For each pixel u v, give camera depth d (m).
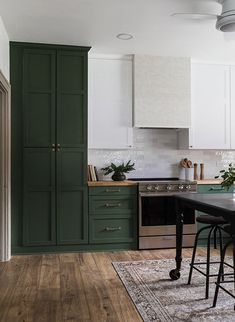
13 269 3.35
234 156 5.02
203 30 3.46
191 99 4.54
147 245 4.11
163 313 2.37
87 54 4.02
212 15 2.81
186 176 4.57
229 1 2.60
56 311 2.41
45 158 3.92
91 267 3.42
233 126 4.68
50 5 2.88
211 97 4.61
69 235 3.97
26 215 3.87
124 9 2.96
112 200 4.06
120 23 3.28
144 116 4.30
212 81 4.61
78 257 3.79
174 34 3.58
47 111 3.92
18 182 3.86
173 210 4.17
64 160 3.96
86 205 4.00
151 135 4.79
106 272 3.26
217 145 4.62
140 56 4.30
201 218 2.84
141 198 4.08
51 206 3.93
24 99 3.86
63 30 3.48
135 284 2.92
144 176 4.76
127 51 4.19
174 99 4.39
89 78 4.24
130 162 4.71
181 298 2.62
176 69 4.40
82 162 4.00
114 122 4.30
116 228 4.07
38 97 3.90
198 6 2.90
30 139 3.88
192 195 3.01
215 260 3.63
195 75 4.56
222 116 4.64
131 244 4.13
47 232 3.92
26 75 3.87
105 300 2.61
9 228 3.74
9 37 3.69
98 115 4.26
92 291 2.79
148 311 2.39
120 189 4.08
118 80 4.32
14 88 3.84
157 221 4.12
